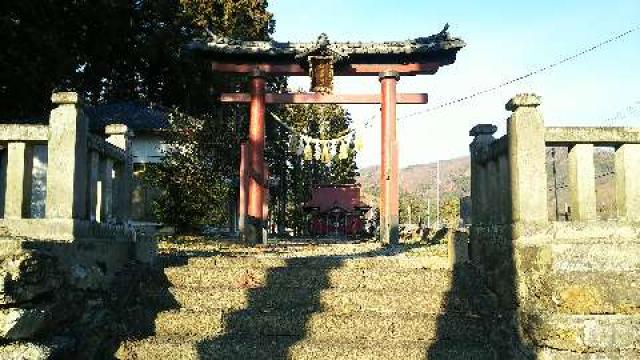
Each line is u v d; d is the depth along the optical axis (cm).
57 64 1496
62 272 491
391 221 1250
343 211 2694
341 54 1274
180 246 1044
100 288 561
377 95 1327
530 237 514
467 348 539
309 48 1271
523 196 520
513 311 527
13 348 409
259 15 2498
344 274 674
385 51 1280
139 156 2148
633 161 526
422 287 661
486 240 626
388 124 1286
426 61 1312
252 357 530
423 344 550
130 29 2450
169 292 627
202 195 1525
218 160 1633
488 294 599
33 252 437
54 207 533
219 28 2459
